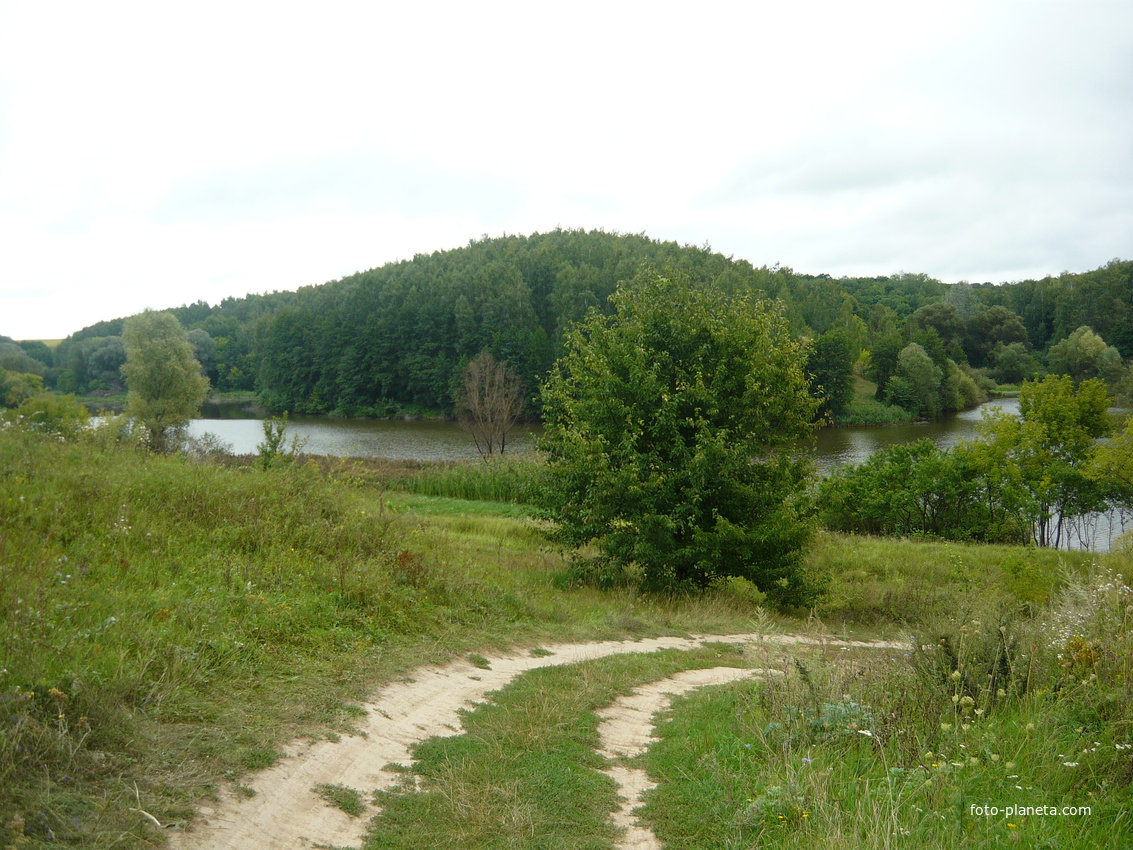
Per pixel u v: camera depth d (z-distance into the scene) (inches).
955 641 279.0
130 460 487.8
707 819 195.3
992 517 1488.7
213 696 228.7
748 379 695.1
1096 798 181.8
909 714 237.6
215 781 180.5
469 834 178.2
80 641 225.5
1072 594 327.0
